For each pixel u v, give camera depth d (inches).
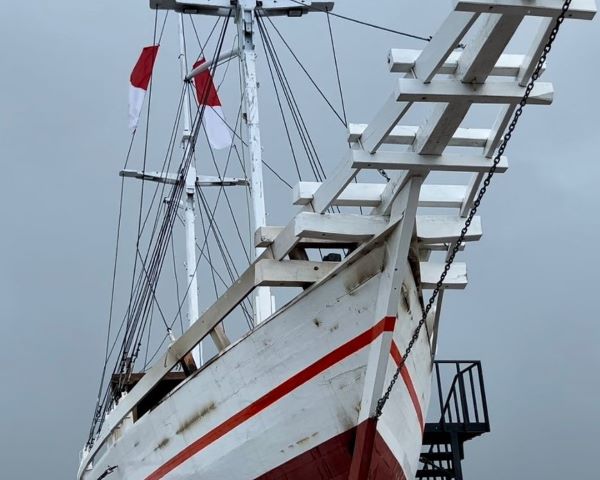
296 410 438.0
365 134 366.0
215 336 497.4
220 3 584.1
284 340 439.2
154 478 546.3
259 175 553.0
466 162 372.5
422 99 328.5
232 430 470.6
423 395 491.8
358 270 410.6
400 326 421.1
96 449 685.3
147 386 560.7
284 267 431.2
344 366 416.5
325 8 619.2
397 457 446.0
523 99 310.0
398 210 393.1
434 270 469.7
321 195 402.6
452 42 306.0
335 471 430.6
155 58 771.4
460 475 625.6
